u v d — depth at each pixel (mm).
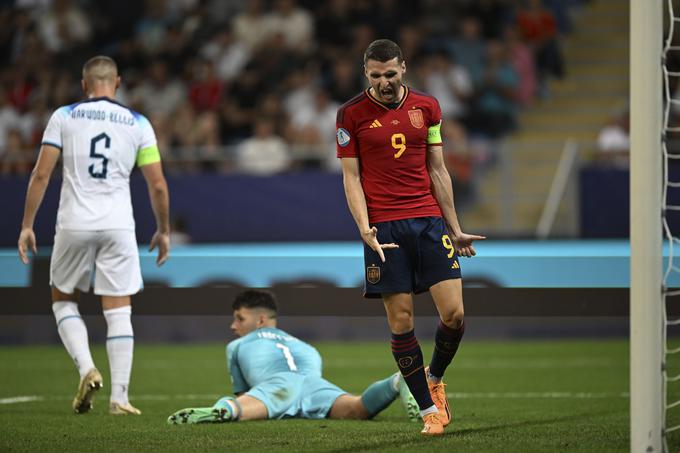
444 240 18062
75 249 21609
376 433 18391
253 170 48562
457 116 55594
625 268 35938
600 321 44125
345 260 38656
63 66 60031
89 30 61594
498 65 56875
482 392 27641
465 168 46562
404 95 18094
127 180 22188
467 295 24359
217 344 43875
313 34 58812
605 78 61281
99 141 21641
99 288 21938
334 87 55250
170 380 31500
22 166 46719
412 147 17984
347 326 45000
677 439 17578
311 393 20953
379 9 58938
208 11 61625
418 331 43656
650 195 14805
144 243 45469
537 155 46750
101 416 21594
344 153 18000
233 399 20281
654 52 14883
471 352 39281
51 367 34656
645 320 14773
